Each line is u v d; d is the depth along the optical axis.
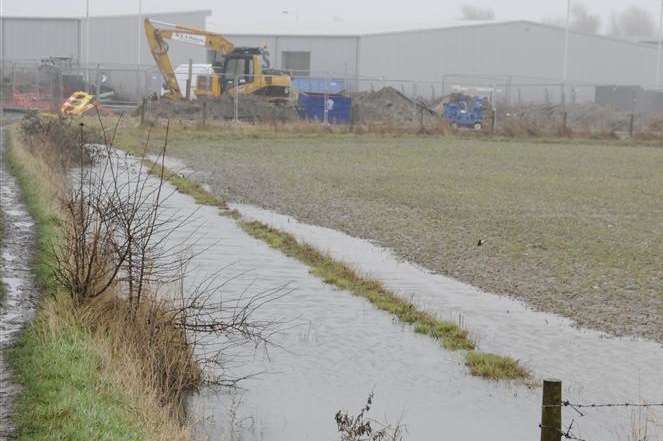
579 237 38.44
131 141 77.69
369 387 19.86
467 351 22.55
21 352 18.56
